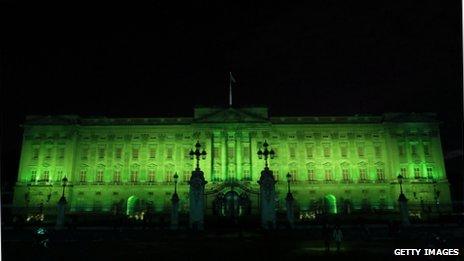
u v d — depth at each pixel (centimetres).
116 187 10275
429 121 10531
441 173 10256
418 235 4797
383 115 10738
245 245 3791
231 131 10475
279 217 7806
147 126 10619
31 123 10588
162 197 10200
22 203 10075
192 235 4825
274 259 2766
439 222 7044
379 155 10519
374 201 10194
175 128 10619
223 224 5669
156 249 3459
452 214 7975
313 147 10531
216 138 10469
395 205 10056
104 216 8725
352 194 10225
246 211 7488
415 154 10406
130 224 6725
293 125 10606
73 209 10138
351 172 10394
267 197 5109
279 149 10450
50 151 10462
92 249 3484
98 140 10625
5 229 5697
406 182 10150
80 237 4912
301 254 3053
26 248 3559
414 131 10519
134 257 2920
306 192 10200
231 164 10281
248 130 10506
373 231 5244
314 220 6912
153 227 6097
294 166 10381
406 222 5922
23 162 10388
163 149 10531
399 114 10662
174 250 3372
